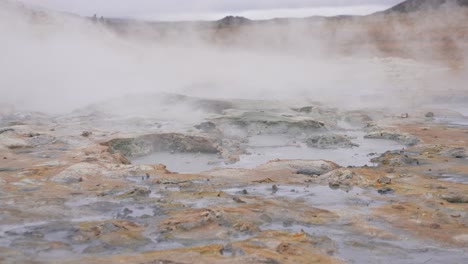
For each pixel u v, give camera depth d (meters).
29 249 11.23
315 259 10.98
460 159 21.06
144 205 14.54
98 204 14.58
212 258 10.73
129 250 11.38
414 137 25.98
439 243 12.15
